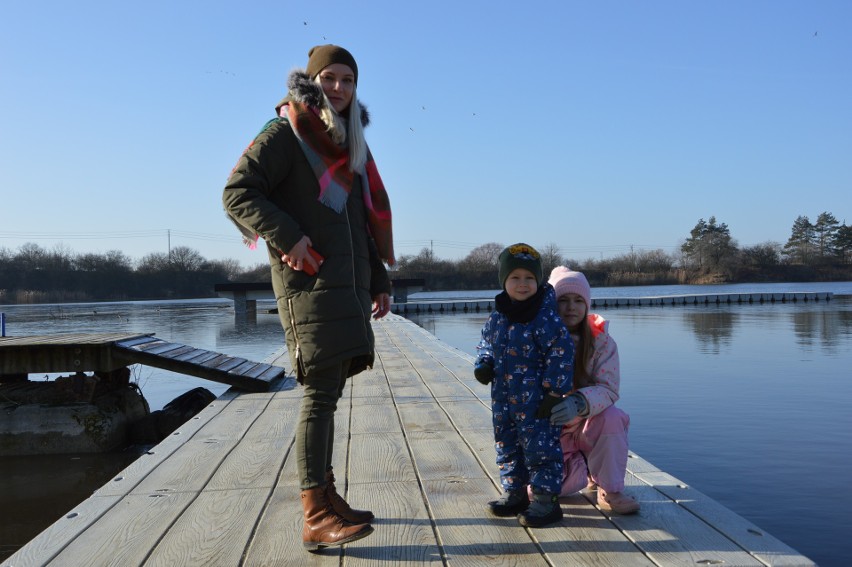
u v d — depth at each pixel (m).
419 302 44.34
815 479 5.55
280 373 7.61
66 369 6.69
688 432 7.24
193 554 2.53
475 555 2.47
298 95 2.60
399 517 2.90
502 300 2.83
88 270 85.81
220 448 4.29
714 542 2.54
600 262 111.44
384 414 5.34
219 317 33.16
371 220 2.87
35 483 5.66
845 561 3.92
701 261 107.00
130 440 7.29
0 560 3.91
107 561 2.47
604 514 2.87
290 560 2.47
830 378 10.98
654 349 15.90
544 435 2.75
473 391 6.48
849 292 61.22
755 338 18.58
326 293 2.53
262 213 2.42
